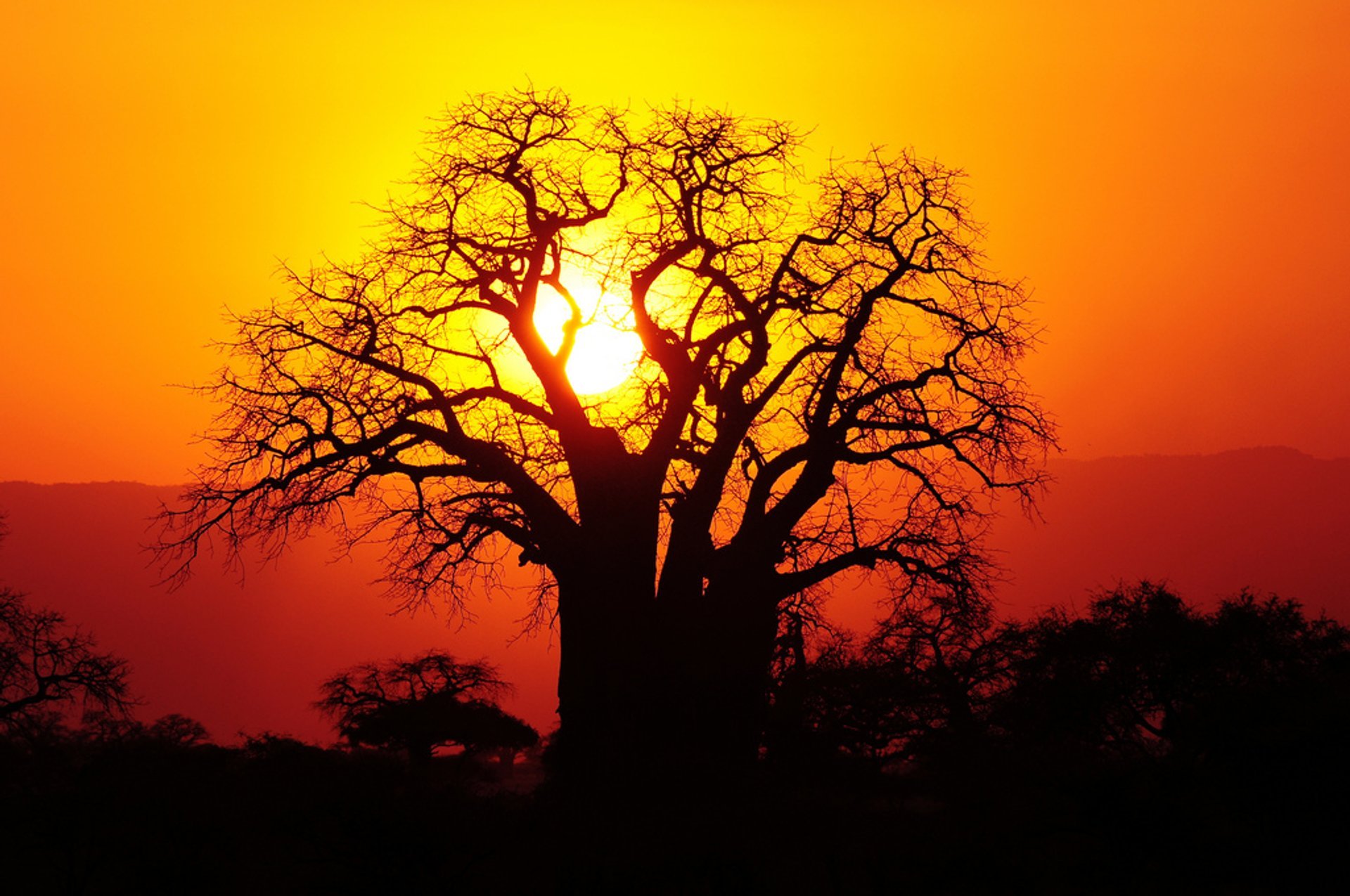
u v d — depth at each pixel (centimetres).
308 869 6269
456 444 7775
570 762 7394
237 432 7875
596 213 8244
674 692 7581
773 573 8012
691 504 7988
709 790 7200
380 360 7975
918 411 8300
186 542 7738
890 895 5909
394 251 8212
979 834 6438
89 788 6688
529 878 5866
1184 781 6019
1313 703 6019
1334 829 5650
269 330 8019
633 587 7594
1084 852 6147
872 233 8481
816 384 8431
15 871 6397
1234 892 5666
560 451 8125
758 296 8344
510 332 8150
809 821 7131
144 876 6166
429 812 6412
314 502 7869
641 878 5775
